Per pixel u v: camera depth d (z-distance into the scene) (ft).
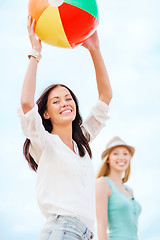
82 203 8.54
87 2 9.16
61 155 8.83
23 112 8.74
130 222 12.34
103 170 13.47
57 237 8.17
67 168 8.72
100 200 12.28
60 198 8.55
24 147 9.82
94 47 10.44
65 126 9.45
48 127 9.70
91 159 9.89
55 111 9.41
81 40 9.41
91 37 10.44
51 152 8.89
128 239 12.17
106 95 10.41
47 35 9.16
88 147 9.90
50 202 8.54
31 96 8.75
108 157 13.61
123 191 13.04
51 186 8.73
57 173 8.75
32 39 9.18
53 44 9.42
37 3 9.06
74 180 8.68
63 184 8.66
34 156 9.12
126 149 13.67
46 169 8.84
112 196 12.53
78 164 8.87
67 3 8.95
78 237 8.34
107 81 10.42
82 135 9.94
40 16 9.04
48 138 9.01
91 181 9.04
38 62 9.18
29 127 8.72
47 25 9.01
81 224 8.40
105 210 12.19
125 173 14.20
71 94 10.04
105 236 11.82
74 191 8.59
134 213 12.59
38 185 8.87
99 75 10.42
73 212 8.37
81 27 9.10
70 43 9.32
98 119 10.28
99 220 12.03
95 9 9.33
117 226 12.26
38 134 8.78
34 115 8.70
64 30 9.04
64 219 8.34
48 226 8.43
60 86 9.71
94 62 10.48
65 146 9.04
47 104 9.56
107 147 13.61
